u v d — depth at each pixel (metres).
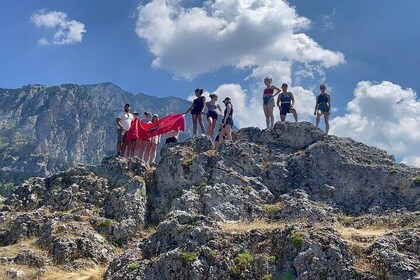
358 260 15.98
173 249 17.98
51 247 22.12
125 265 18.30
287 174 26.41
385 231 19.75
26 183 28.72
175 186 26.27
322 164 26.56
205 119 33.44
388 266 15.35
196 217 19.48
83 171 28.14
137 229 24.27
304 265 15.78
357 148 28.67
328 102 30.72
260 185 25.34
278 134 29.27
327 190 25.09
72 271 20.70
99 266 21.45
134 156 29.52
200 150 28.28
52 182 28.19
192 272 16.48
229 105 29.33
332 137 29.05
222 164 26.12
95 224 24.12
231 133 29.91
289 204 23.31
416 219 20.94
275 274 16.08
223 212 23.19
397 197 24.53
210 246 17.36
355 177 25.72
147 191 26.66
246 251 17.09
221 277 16.39
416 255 16.19
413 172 25.66
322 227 17.20
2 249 22.42
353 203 24.62
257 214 23.31
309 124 29.53
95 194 26.34
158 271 17.20
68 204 25.89
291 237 16.69
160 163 27.56
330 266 15.63
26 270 20.42
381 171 25.73
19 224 24.59
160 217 24.92
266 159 27.52
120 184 27.03
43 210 25.66
